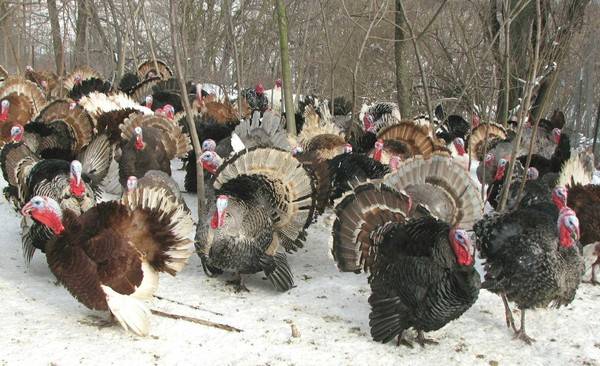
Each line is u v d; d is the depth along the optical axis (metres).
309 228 6.52
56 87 10.94
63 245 4.65
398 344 4.77
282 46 7.42
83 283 4.61
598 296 5.51
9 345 4.49
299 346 4.70
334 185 6.27
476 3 7.91
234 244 5.22
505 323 5.09
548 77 7.88
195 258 5.84
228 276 5.57
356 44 9.91
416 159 5.40
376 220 4.95
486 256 5.02
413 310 4.66
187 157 7.45
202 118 8.45
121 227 4.73
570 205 5.63
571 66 9.62
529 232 4.86
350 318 5.05
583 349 4.82
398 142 7.24
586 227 5.57
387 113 10.27
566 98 11.77
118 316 4.61
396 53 8.75
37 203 4.62
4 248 5.83
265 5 8.96
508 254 4.86
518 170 6.90
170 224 4.81
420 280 4.59
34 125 7.02
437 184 5.38
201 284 5.41
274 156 5.37
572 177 5.88
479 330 4.98
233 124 7.89
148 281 4.75
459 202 5.36
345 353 4.66
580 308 5.29
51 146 7.06
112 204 4.75
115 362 4.43
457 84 8.92
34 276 5.38
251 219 5.27
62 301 5.04
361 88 11.85
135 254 4.69
